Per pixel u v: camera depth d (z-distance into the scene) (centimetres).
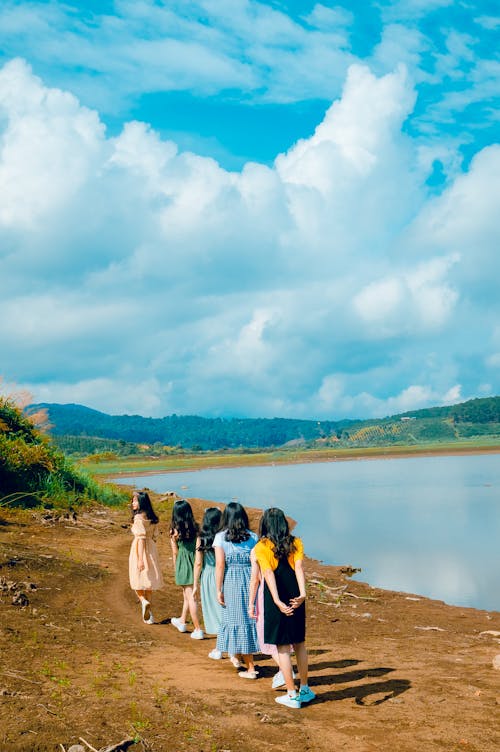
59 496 1959
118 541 1559
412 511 3191
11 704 500
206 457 18050
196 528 871
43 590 979
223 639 679
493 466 7862
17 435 2098
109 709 511
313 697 593
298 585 584
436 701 585
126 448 19950
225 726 505
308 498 4184
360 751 467
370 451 17075
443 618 1163
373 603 1291
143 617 916
